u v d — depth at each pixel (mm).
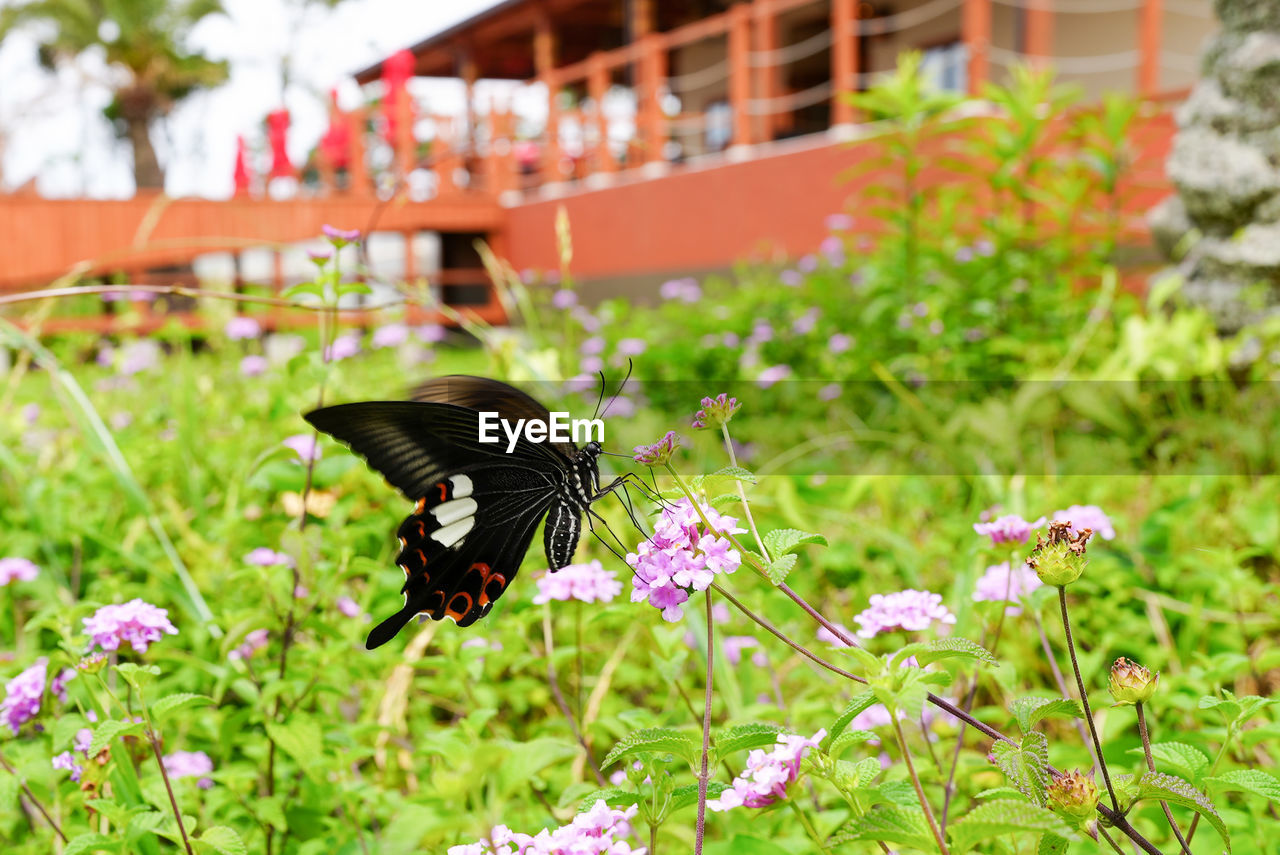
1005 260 6004
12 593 3088
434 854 1829
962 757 2070
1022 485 3275
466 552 2027
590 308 14906
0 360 6387
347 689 2324
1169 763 1533
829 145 10383
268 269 15031
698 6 17469
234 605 2729
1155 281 6105
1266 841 1760
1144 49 8047
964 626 2459
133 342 5613
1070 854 1683
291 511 3129
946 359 5805
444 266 18422
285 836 2102
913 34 14430
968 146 6566
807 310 7469
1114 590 2844
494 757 1086
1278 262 5250
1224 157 5551
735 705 2180
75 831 1945
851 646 1288
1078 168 6195
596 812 1351
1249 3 5629
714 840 2049
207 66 26828
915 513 3936
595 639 2928
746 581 3234
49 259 13977
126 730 1604
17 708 1918
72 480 3826
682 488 1332
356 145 17375
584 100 22156
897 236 6426
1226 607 2957
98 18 25531
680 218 12836
